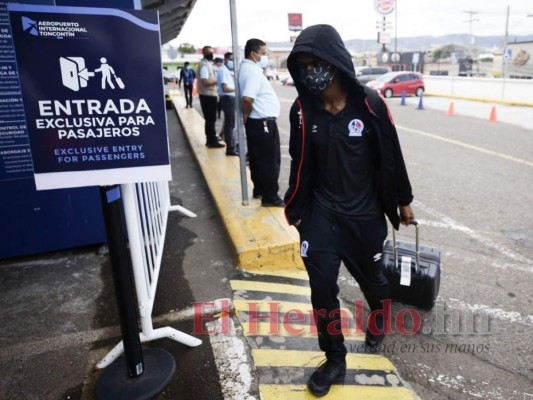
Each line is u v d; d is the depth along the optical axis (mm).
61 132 1782
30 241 3709
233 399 2178
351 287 3396
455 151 8531
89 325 2824
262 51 4195
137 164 1899
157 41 1799
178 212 4887
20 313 2969
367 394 2221
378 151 2043
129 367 2225
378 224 2207
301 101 2076
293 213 2275
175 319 2857
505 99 19766
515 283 3439
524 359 2559
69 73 1733
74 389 2279
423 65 42344
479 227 4625
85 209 3781
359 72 28656
